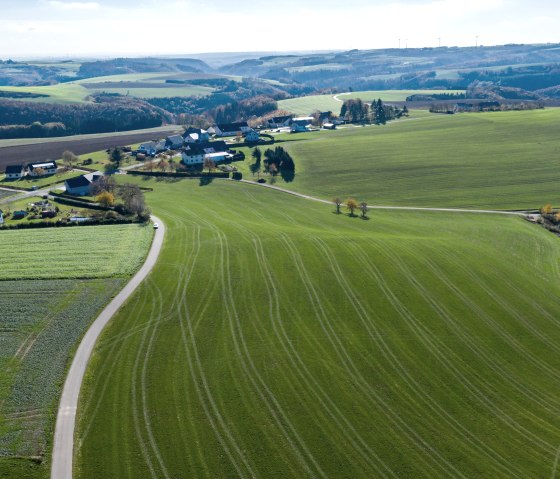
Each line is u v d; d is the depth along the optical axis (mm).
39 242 89188
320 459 43938
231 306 67062
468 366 57062
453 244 92500
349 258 81812
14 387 51062
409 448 45438
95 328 61406
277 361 56438
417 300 70188
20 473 41562
